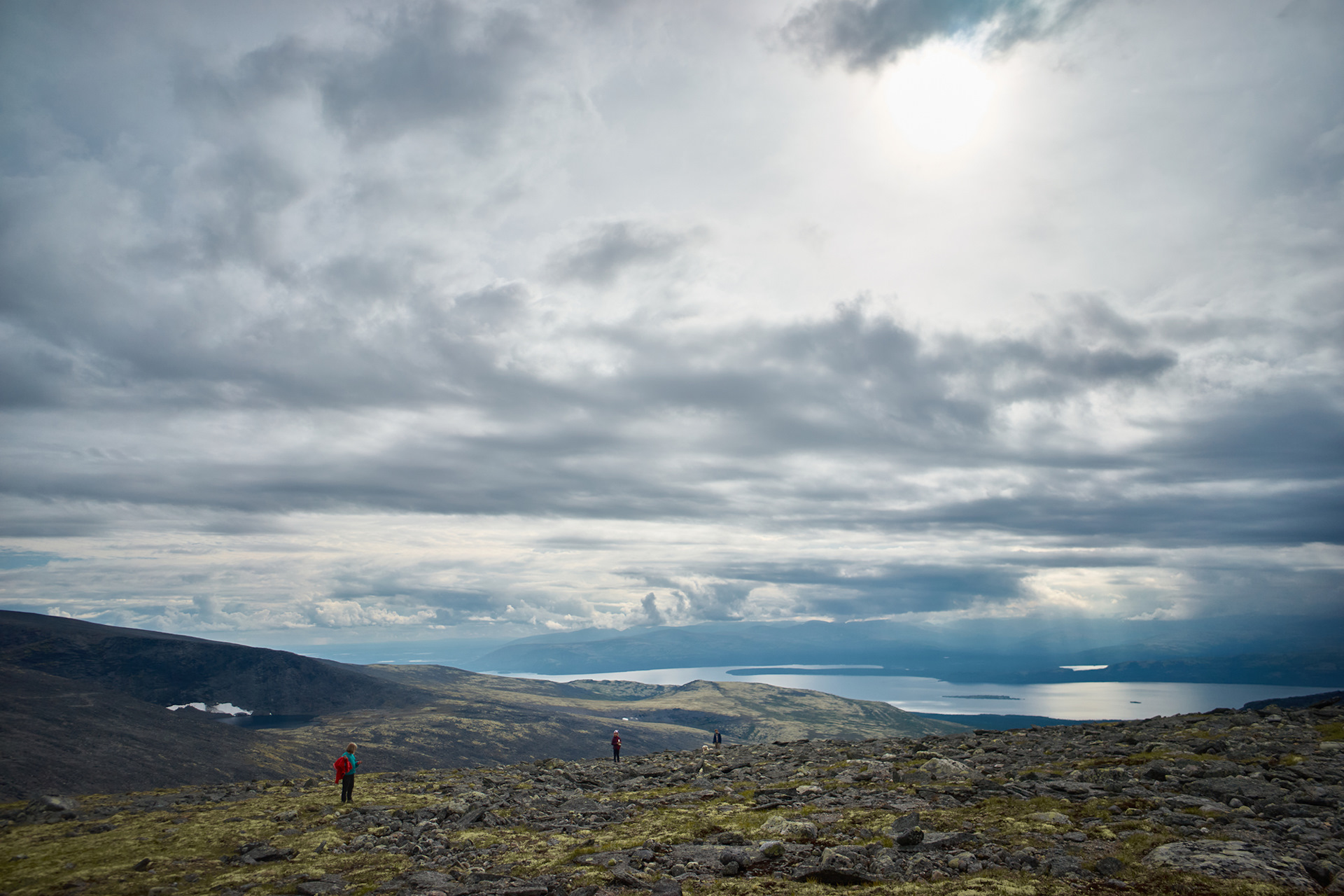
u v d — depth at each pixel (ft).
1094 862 80.79
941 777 139.74
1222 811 98.58
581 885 90.22
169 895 101.96
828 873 84.43
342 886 99.81
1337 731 152.56
